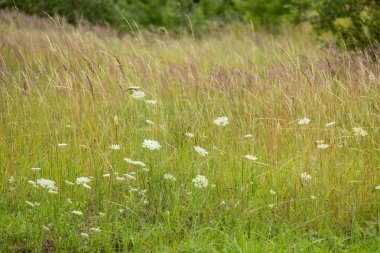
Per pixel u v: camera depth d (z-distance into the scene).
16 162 6.01
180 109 7.46
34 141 6.38
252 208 5.55
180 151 6.34
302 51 11.35
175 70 8.04
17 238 5.07
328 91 6.80
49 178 5.79
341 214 5.50
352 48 10.20
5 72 7.72
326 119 6.59
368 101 7.07
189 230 5.22
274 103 7.00
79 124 6.42
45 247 5.03
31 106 7.01
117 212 5.43
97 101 7.02
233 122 6.97
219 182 5.81
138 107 7.25
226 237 4.99
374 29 10.07
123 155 6.06
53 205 5.28
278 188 5.76
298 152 6.15
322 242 5.17
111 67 7.52
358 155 6.19
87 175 5.86
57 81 7.10
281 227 5.35
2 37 10.10
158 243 5.11
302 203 5.55
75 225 5.21
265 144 6.38
